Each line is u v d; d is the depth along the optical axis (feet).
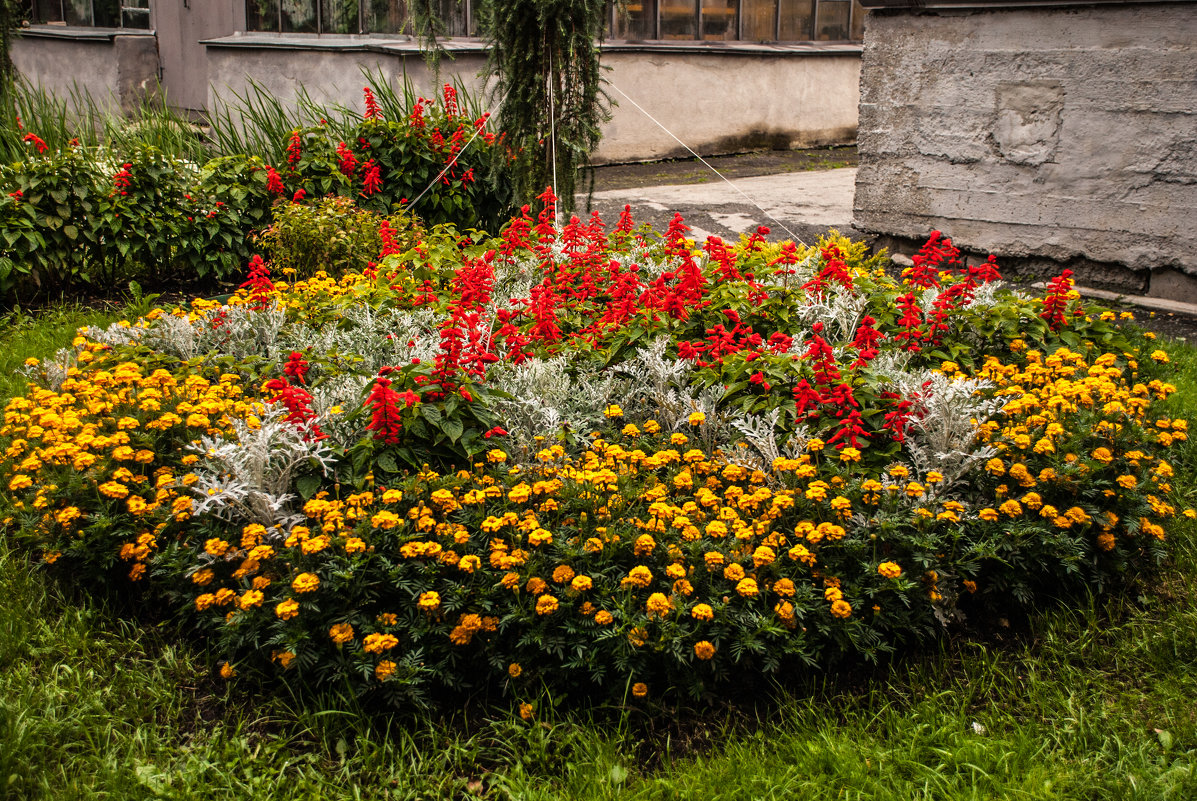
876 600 9.75
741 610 9.32
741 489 10.93
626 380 13.46
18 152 24.93
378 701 9.24
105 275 22.24
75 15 52.42
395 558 9.53
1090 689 9.70
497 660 9.13
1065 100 23.21
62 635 9.89
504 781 8.39
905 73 26.08
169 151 24.99
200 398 12.25
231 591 9.23
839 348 13.60
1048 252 24.35
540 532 9.29
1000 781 8.44
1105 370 13.29
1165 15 21.25
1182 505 12.50
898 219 27.30
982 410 11.59
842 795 8.26
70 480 10.47
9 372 16.38
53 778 8.25
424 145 25.45
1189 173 21.61
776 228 30.22
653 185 38.11
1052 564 10.69
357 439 11.43
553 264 17.70
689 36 45.09
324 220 20.98
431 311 15.74
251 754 8.64
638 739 9.07
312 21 40.34
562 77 21.93
